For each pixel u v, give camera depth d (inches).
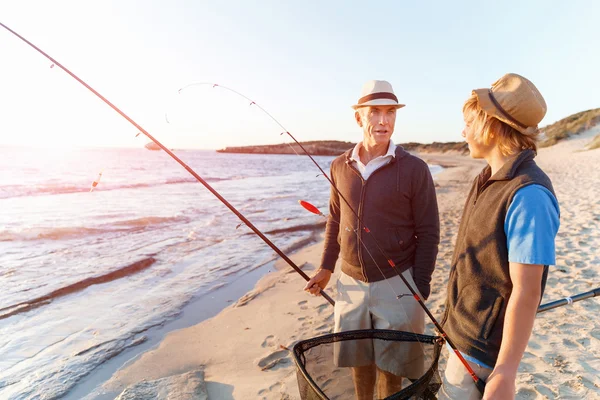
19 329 163.0
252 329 159.2
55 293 201.6
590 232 248.2
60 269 239.6
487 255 49.6
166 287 213.0
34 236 324.2
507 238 46.8
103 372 132.3
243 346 145.6
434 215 83.7
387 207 81.9
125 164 1616.6
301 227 371.2
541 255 42.9
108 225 370.0
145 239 320.5
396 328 81.1
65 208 473.4
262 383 119.1
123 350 146.5
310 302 184.7
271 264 255.4
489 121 50.9
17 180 791.1
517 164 48.4
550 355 116.0
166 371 131.7
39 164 1358.3
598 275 174.2
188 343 150.2
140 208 479.2
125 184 775.1
